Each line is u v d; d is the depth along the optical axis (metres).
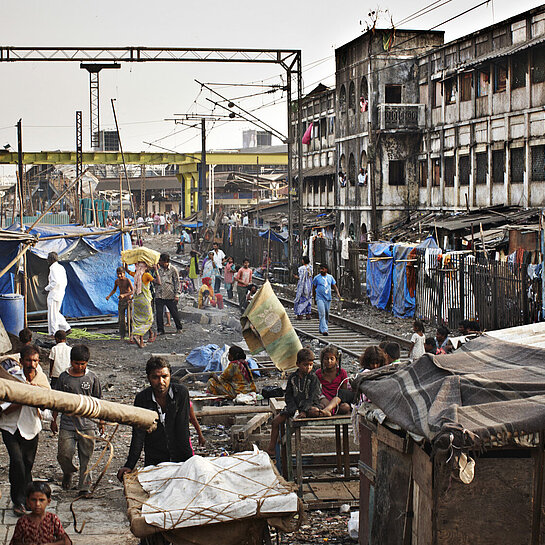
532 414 4.74
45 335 18.58
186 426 6.62
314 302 26.05
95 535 7.25
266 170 83.94
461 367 5.85
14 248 17.38
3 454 9.98
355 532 7.12
